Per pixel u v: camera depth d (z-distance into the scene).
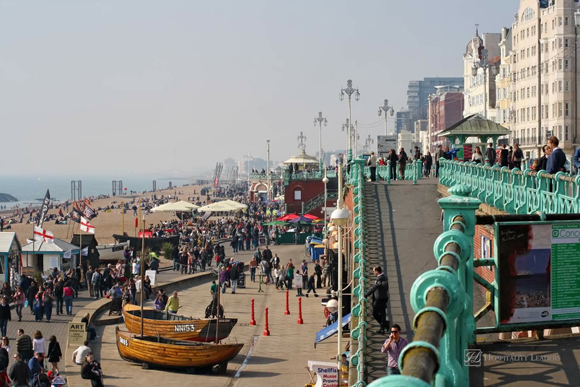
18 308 35.59
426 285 5.56
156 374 27.09
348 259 31.81
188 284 51.12
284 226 81.31
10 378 22.86
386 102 86.75
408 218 27.45
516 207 20.95
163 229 80.81
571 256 9.16
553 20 80.75
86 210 78.06
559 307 9.11
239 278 49.41
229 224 87.31
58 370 27.14
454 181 29.98
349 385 18.48
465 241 7.26
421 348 3.92
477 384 8.77
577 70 79.44
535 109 85.19
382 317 18.44
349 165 43.44
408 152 161.25
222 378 26.62
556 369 9.20
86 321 31.33
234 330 35.28
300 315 36.66
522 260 9.07
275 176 141.75
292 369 27.73
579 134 79.62
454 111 143.62
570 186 16.36
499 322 9.09
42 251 46.53
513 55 91.38
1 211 175.00
